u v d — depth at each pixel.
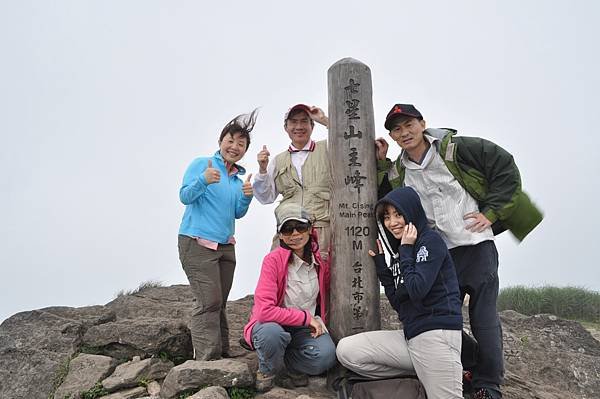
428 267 3.58
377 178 4.73
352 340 4.03
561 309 12.23
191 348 5.05
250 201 4.95
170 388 3.96
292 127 5.06
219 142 5.00
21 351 4.93
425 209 4.32
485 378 4.05
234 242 5.00
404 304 3.81
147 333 4.81
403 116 4.20
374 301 4.46
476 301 4.07
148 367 4.50
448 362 3.53
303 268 4.38
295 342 4.28
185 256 4.64
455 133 4.43
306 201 4.93
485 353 3.99
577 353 6.54
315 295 4.43
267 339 3.91
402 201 3.85
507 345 6.43
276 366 4.08
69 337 5.08
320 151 5.08
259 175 5.13
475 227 4.02
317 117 5.00
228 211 4.79
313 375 4.41
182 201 4.57
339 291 4.47
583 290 12.92
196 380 3.95
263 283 4.15
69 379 4.43
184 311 6.93
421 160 4.34
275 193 5.28
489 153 4.12
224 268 4.95
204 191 4.57
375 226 4.53
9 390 4.55
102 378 4.42
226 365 4.11
